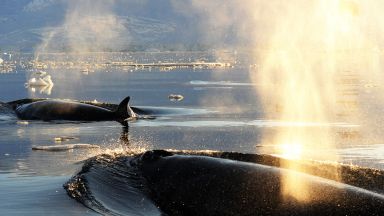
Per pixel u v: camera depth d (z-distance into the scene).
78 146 42.12
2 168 33.78
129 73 147.25
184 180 27.92
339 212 23.95
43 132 50.44
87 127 53.62
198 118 60.03
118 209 25.73
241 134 49.03
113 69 169.38
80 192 27.27
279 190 25.67
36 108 60.75
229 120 58.34
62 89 97.69
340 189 25.17
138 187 28.50
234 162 28.27
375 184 28.53
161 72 151.62
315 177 26.64
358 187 26.64
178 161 29.16
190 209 26.75
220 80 119.25
